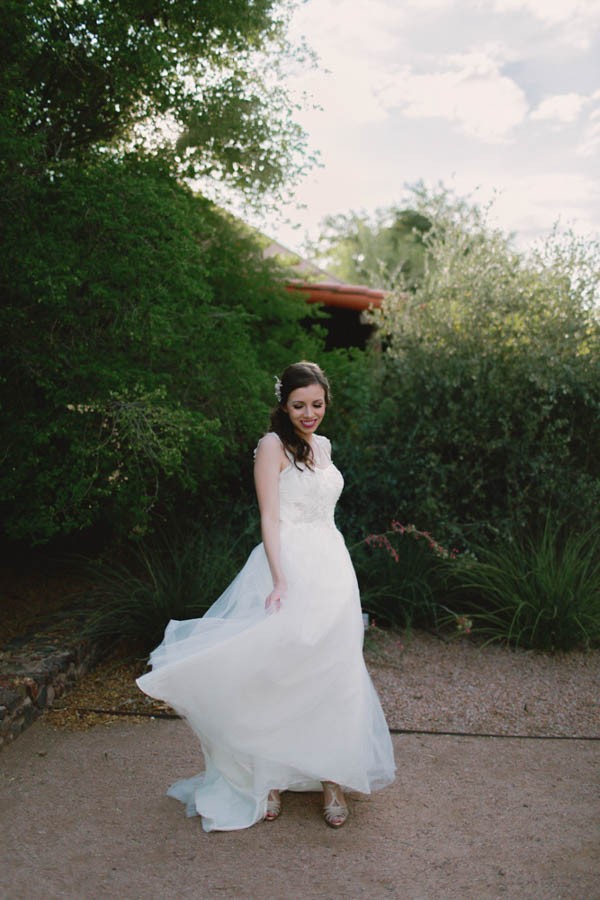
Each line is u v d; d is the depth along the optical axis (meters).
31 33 4.07
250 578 2.82
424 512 5.60
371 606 5.06
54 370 4.08
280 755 2.62
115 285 4.23
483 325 6.20
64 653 3.98
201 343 5.04
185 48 5.27
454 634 4.90
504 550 5.38
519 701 3.94
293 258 7.41
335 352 7.52
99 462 4.27
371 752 2.76
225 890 2.27
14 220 3.93
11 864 2.39
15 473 4.03
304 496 2.79
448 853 2.49
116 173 4.20
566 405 5.86
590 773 3.12
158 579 4.71
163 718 3.66
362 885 2.30
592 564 5.32
